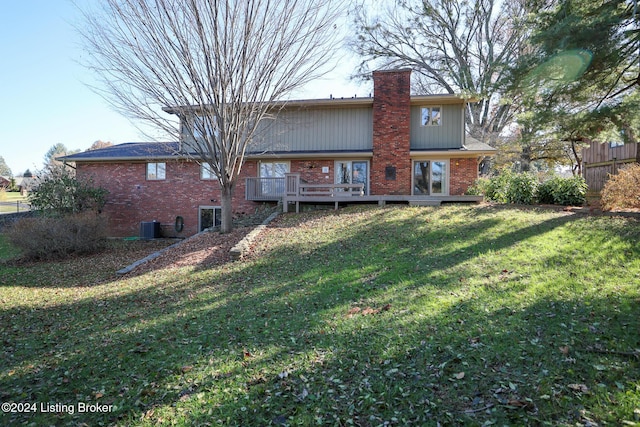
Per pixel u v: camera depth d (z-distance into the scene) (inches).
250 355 169.0
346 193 621.6
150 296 294.7
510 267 253.1
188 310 248.4
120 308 270.5
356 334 177.6
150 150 727.7
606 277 213.8
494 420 107.7
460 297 208.5
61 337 219.0
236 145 510.9
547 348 142.8
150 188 743.1
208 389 143.9
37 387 158.6
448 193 658.2
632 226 309.4
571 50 343.0
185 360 171.0
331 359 156.0
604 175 680.4
